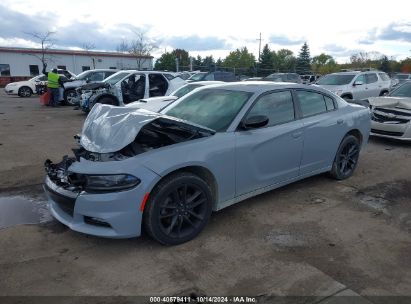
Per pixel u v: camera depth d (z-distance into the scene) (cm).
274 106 437
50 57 4141
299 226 390
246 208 435
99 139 358
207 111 425
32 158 660
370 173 590
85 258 322
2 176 554
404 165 646
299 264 315
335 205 449
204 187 356
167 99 877
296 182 533
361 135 562
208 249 339
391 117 803
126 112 390
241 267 310
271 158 421
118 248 339
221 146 369
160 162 327
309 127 463
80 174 328
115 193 311
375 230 384
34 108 1552
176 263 316
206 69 4797
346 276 299
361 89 1396
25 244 345
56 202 350
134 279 292
